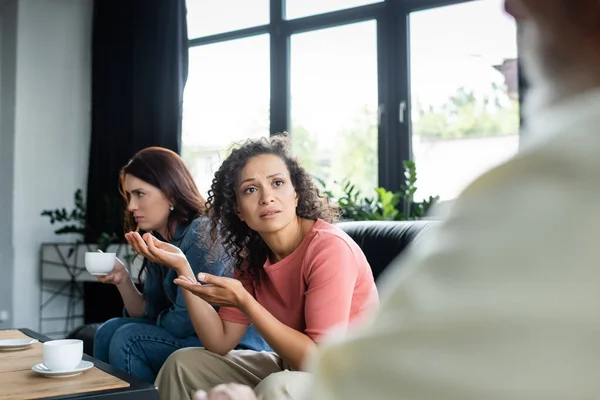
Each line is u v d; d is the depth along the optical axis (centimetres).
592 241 29
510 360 30
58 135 444
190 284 149
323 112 377
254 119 407
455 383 31
